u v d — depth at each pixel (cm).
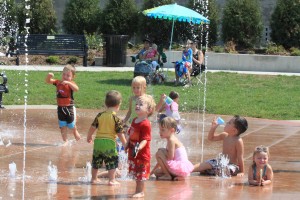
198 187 855
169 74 2453
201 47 2734
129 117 958
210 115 1645
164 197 791
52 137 1234
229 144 953
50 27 3156
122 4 3070
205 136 1305
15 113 1548
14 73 2342
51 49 2738
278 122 1540
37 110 1608
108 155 852
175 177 905
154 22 2958
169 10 2247
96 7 3172
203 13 2950
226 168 938
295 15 2809
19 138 1212
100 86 2081
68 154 1070
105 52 2742
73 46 2750
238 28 2861
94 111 1648
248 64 2633
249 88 2153
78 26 3134
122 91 1983
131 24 3073
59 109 1159
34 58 2758
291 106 1814
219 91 2073
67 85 1154
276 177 938
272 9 3148
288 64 2606
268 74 2488
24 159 1018
